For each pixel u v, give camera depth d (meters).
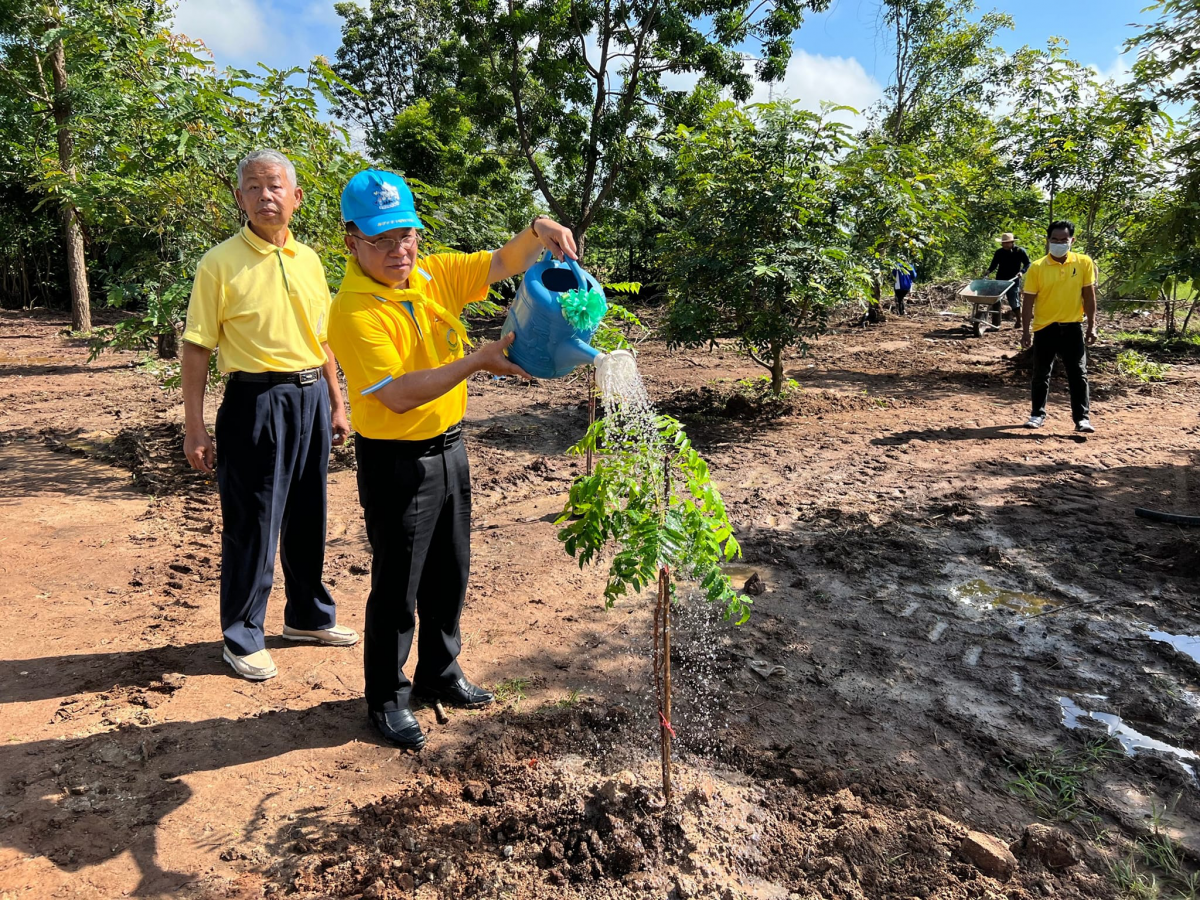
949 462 6.66
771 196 7.64
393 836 2.54
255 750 3.02
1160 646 3.68
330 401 4.01
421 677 3.30
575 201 20.61
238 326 3.34
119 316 20.45
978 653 3.68
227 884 2.37
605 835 2.48
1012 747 2.98
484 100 18.62
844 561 4.65
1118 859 2.45
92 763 2.92
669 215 19.56
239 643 3.54
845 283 7.84
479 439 7.71
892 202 7.90
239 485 3.42
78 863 2.45
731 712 3.21
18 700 3.33
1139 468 6.39
